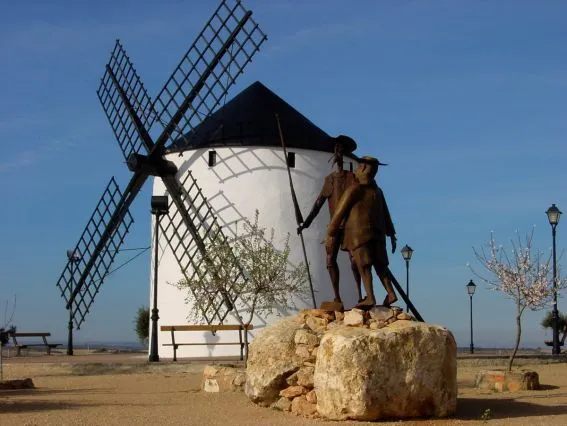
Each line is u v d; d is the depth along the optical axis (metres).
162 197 26.66
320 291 30.02
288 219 30.00
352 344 12.01
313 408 12.87
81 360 27.50
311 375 13.37
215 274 25.36
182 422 12.27
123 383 20.11
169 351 30.09
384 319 12.98
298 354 13.66
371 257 13.34
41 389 18.58
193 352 29.50
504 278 19.73
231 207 29.95
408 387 12.16
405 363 12.19
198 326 25.88
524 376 17.34
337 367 12.08
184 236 30.20
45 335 36.53
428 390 12.34
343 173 14.41
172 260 30.50
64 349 44.38
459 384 18.77
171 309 30.27
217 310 28.67
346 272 30.77
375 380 12.00
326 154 31.06
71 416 12.95
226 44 29.66
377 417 12.09
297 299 29.48
